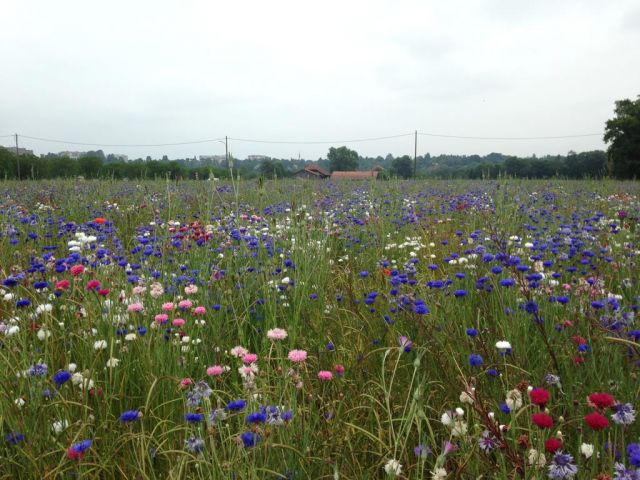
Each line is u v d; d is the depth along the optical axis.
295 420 2.22
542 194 12.23
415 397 1.92
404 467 2.06
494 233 4.85
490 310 3.51
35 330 2.99
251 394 2.19
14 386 2.38
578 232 6.04
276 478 1.90
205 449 1.91
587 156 48.72
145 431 2.35
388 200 9.82
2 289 3.73
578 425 2.23
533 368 2.84
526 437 1.87
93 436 2.13
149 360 2.73
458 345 2.98
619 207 9.77
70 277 3.94
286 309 3.95
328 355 3.20
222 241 5.64
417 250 6.13
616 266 4.50
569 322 3.03
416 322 3.20
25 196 11.14
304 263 4.53
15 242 5.50
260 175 6.80
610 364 2.68
